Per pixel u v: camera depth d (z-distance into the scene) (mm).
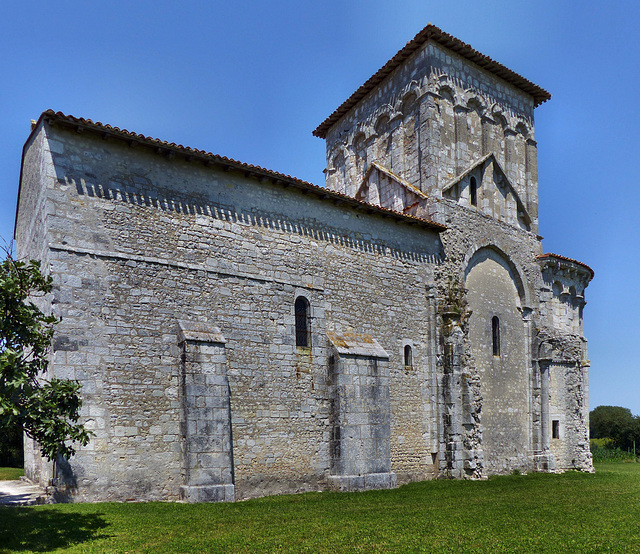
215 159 17219
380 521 13344
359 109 29922
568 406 28047
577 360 28406
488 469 24031
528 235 28453
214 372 15922
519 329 27094
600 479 24000
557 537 11875
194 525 12375
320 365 19062
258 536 11602
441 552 10609
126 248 15641
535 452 26250
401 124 26719
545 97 30469
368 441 19016
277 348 18078
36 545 10414
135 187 16109
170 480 15172
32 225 17031
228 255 17562
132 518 12625
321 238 20094
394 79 27547
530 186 29391
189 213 16984
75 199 15055
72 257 14734
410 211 25219
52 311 14227
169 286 16188
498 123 28562
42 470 14953
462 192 25562
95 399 14430
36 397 11016
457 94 26516
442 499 17016
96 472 14164
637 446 72375
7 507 12891
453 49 26672
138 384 15125
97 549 10258
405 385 21500
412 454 21125
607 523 13469
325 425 18750
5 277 11383
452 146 25922
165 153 16672
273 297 18328
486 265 26203
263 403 17438
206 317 16719
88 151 15492
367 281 21141
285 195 19406
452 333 22625
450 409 22016
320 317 19453
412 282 22594
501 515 14320
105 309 14992
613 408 80562
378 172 27125
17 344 11562
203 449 15367
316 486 18172
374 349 20016
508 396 25766
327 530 12289
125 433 14711
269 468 17219
